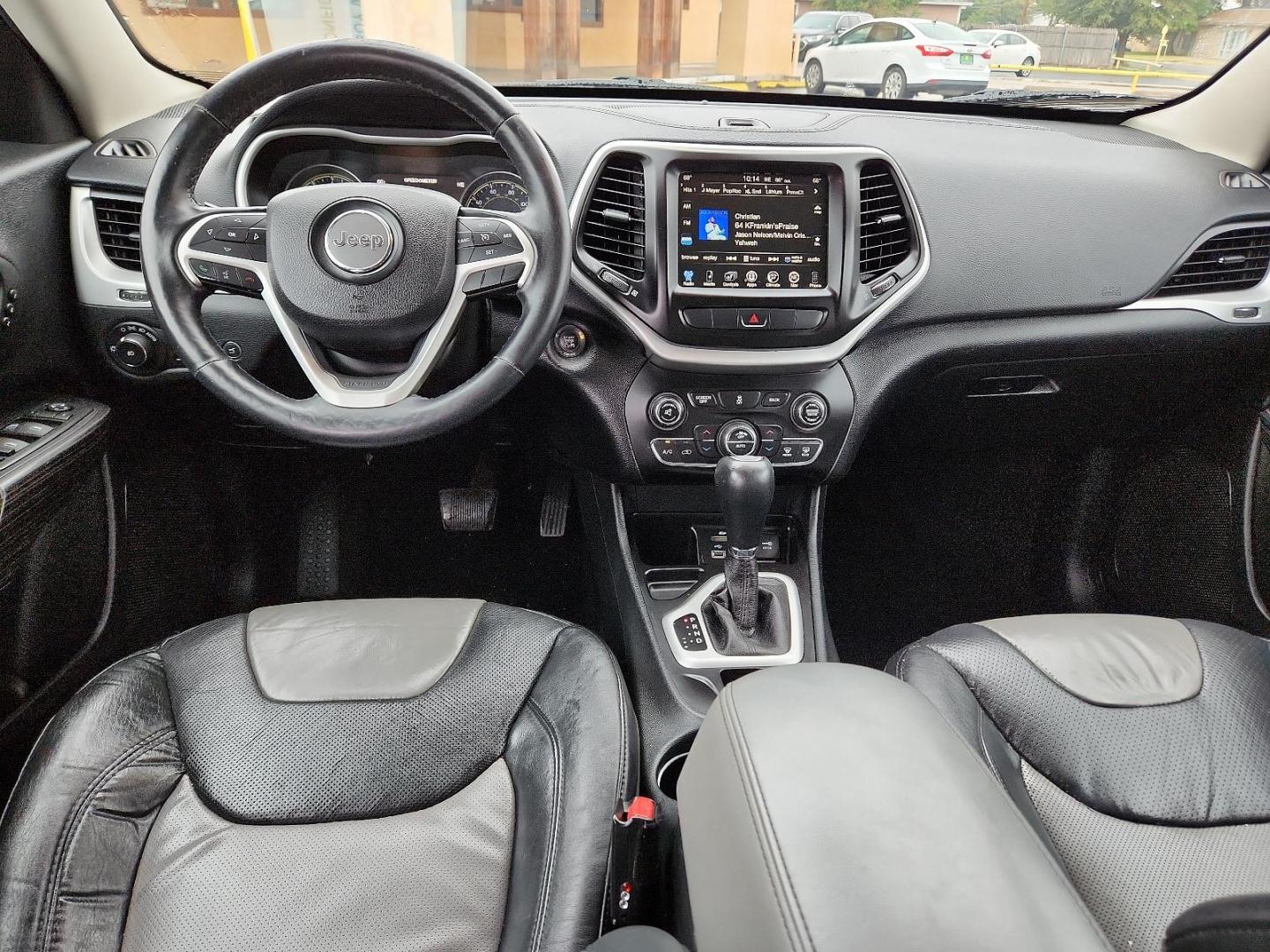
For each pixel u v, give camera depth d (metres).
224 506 1.84
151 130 1.48
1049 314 1.53
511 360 1.10
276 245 1.06
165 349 1.45
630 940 0.67
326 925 0.82
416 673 1.03
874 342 1.50
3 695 1.22
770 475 1.33
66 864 0.82
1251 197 1.56
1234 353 1.61
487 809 0.94
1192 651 1.10
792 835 0.48
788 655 1.43
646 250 1.37
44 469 1.20
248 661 1.03
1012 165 1.49
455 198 1.48
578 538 2.01
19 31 1.30
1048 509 2.02
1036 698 1.05
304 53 1.03
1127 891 0.88
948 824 0.49
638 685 1.42
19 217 1.29
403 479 1.97
